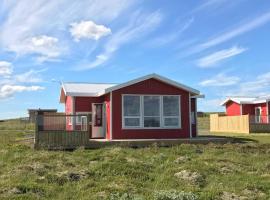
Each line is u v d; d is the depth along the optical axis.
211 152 20.22
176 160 17.28
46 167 15.53
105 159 17.52
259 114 45.34
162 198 11.27
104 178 14.00
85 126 22.86
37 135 21.64
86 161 17.20
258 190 12.90
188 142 24.25
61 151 20.70
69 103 29.44
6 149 20.91
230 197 11.89
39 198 11.51
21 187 12.30
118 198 11.38
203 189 12.88
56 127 22.22
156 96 25.98
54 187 12.73
